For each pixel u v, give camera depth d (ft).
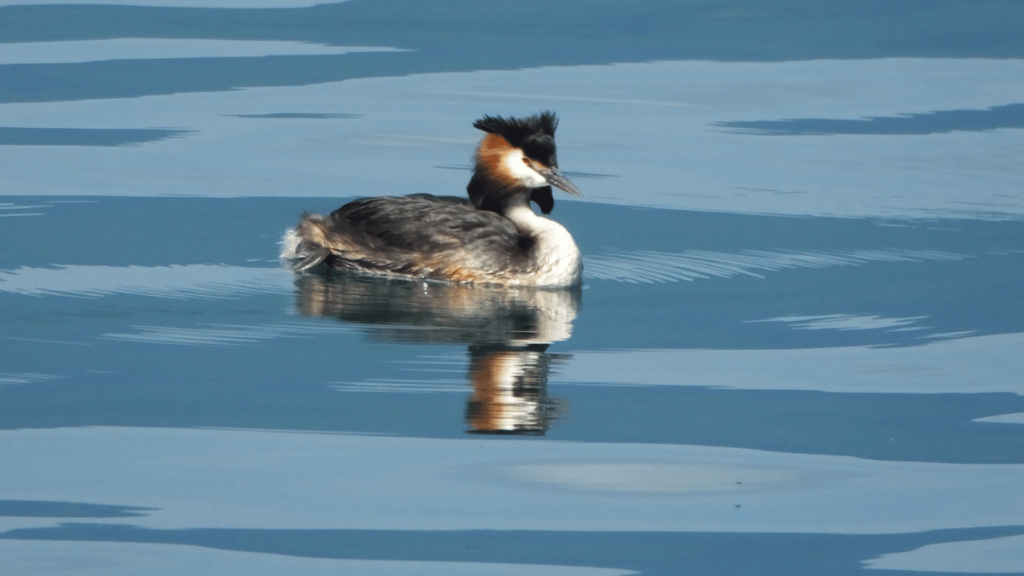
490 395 36.06
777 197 58.49
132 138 65.51
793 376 37.88
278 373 37.50
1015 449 33.14
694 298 45.55
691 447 33.19
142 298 44.39
